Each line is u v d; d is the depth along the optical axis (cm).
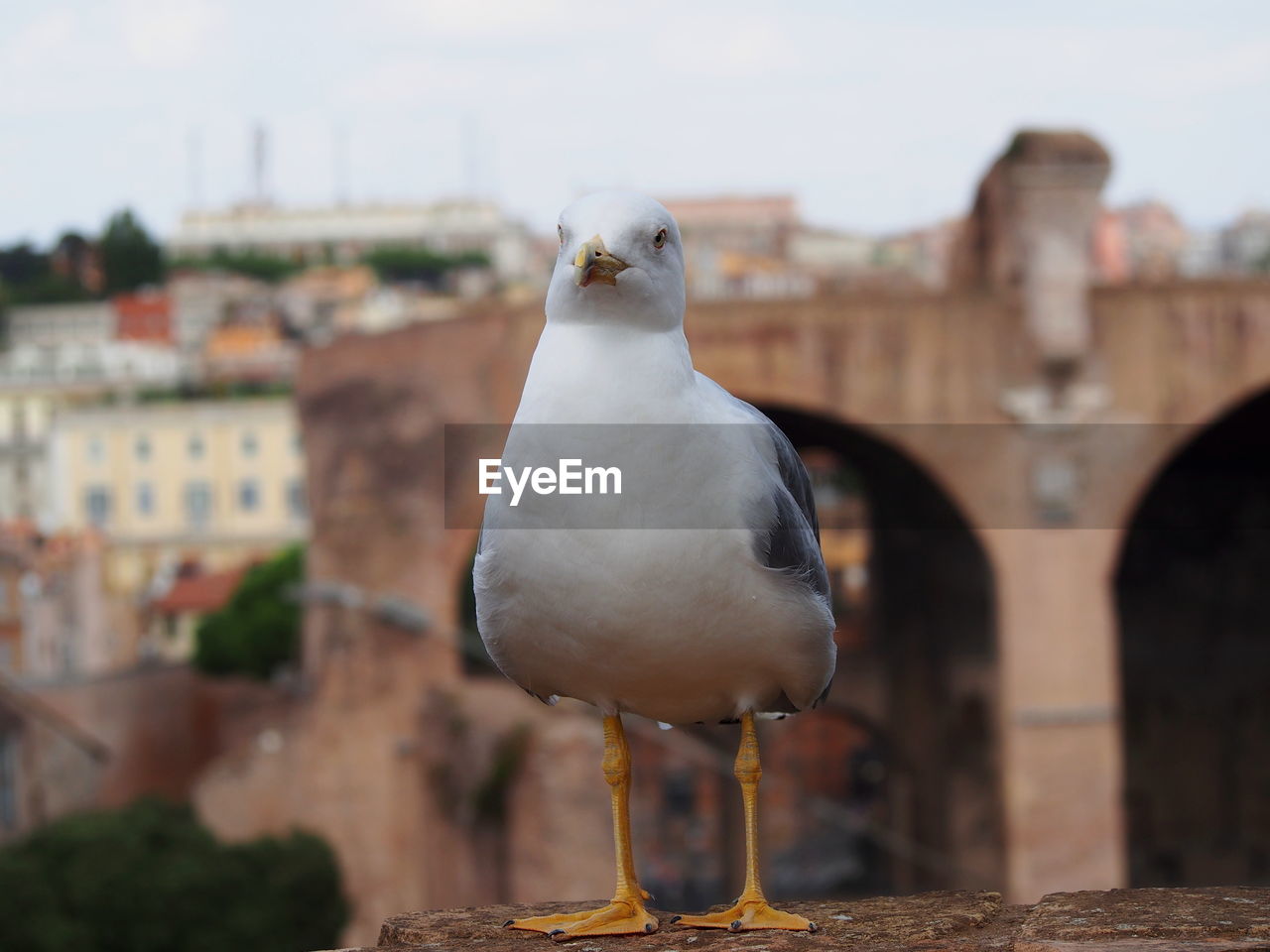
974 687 3866
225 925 3662
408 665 3816
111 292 16112
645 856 6125
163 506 10025
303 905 3797
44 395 11381
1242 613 4634
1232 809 4638
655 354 461
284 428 10000
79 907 3572
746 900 494
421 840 3806
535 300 3700
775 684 493
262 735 4097
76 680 5119
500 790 3594
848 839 6078
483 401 3619
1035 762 3641
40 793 5025
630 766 499
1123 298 3591
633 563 454
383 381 3803
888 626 4578
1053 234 3544
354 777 3925
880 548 4612
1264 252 11075
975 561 3759
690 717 507
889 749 4681
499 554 468
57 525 9956
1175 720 4653
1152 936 450
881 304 3606
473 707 3709
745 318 3600
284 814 4025
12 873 3566
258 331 12825
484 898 3641
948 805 4122
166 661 6294
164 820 3947
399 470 3781
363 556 3875
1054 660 3634
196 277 16212
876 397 3612
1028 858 3647
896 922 493
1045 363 3572
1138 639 4653
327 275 15638
